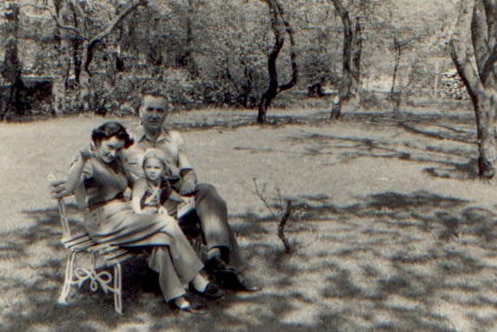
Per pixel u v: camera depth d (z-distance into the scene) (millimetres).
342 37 31641
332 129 18875
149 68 25719
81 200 4645
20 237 6445
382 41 33188
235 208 7848
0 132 16906
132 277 5207
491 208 8016
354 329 4266
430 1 32000
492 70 9914
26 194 8555
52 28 27234
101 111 23688
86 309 4543
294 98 32719
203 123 20469
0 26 22328
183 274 4461
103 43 25656
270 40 27375
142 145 5137
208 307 4613
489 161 9836
